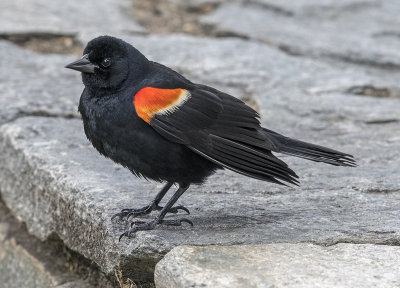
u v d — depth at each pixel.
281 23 19.70
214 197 9.73
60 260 10.20
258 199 9.68
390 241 8.34
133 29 18.45
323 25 19.80
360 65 17.25
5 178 11.80
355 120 13.38
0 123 12.53
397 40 18.78
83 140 11.76
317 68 16.36
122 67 8.55
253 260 7.52
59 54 16.94
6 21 18.14
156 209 9.05
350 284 6.99
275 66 16.25
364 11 21.09
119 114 8.41
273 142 8.74
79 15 19.34
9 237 11.00
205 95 8.68
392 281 7.08
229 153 8.35
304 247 7.94
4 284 11.00
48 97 13.69
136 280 8.41
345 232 8.45
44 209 10.36
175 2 21.20
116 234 8.55
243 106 8.80
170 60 16.11
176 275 7.24
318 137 12.46
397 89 15.41
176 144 8.41
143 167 8.57
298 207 9.38
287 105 13.96
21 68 15.52
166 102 8.40
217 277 7.11
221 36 18.84
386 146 12.04
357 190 10.04
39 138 11.66
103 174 10.23
